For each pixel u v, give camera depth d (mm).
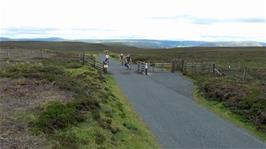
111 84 44094
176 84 47125
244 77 47875
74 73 46031
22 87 30297
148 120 28516
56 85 31844
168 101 36312
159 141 23344
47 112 20812
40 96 26703
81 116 21953
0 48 118625
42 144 16391
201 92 40719
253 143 23984
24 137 17125
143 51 182500
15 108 22531
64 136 17969
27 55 79688
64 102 24594
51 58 69688
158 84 46625
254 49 169500
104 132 20969
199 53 137250
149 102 35281
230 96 35594
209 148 22391
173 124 27750
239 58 107062
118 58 99938
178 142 23297
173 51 165875
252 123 28688
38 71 40688
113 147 19156
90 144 18281
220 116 31406
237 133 26234
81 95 28062
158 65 68812
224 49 173375
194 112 32219
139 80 49438
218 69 58625
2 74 37375
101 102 29188
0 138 16609
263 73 55844
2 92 27719
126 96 37656
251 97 33094
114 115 26594
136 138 22500
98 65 61719
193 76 53031
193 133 25547
